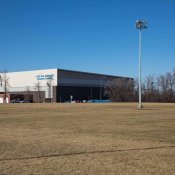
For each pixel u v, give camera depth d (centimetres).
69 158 1549
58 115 4875
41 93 18188
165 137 2312
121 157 1576
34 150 1753
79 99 18525
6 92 18400
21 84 19038
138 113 5394
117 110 6500
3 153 1662
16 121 3719
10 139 2173
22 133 2520
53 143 2005
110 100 17412
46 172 1287
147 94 16700
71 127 3017
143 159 1530
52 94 17750
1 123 3444
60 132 2602
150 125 3238
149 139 2202
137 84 17238
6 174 1252
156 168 1356
